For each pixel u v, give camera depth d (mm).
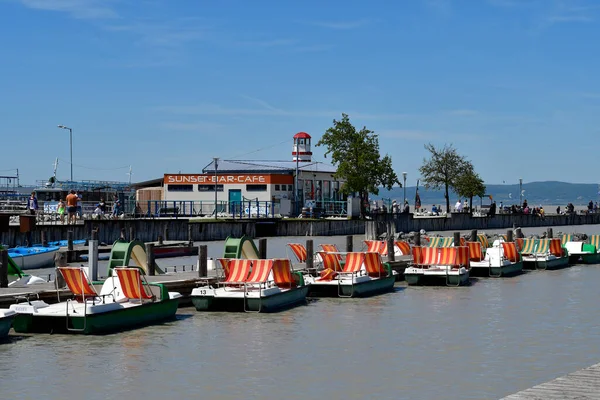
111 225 81812
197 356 31359
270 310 41625
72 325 34656
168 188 115688
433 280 53719
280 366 29922
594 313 41812
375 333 36125
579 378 24453
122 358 30859
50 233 75188
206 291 41000
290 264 46844
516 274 60781
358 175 113688
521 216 142500
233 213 99688
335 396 26078
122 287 37469
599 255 70500
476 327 37656
